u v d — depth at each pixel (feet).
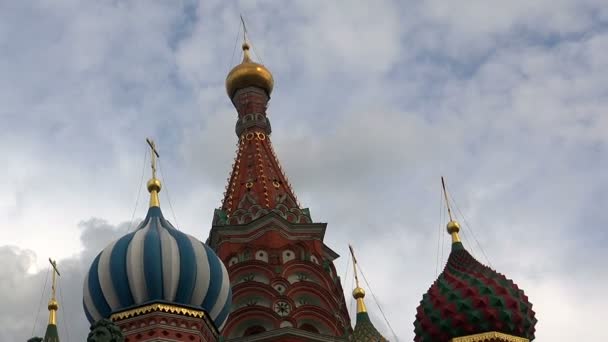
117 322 140.97
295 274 191.31
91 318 146.72
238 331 181.47
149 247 146.10
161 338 138.51
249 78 230.07
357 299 186.91
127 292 143.74
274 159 218.18
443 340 167.32
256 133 221.87
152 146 169.48
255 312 182.29
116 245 149.07
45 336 183.52
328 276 196.13
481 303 166.20
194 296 145.38
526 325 167.63
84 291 149.07
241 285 186.09
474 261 176.45
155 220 154.71
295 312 183.32
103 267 146.51
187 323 141.79
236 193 208.95
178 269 144.87
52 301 188.14
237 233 197.16
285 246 194.29
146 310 140.67
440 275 176.76
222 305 149.59
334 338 179.93
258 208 201.05
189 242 150.10
